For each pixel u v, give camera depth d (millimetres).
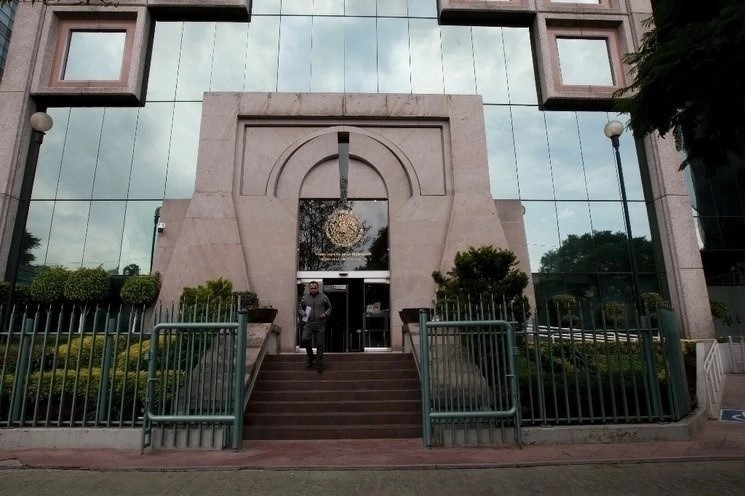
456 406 6699
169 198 15445
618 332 7074
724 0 5305
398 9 17609
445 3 17109
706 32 5020
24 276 14688
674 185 15914
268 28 17156
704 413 7977
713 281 16938
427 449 6312
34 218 15148
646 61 5688
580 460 5648
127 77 16234
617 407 7066
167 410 6770
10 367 7961
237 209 14484
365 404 7867
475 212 14586
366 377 9094
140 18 16578
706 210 17500
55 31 16656
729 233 17281
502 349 6672
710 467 5418
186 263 13836
